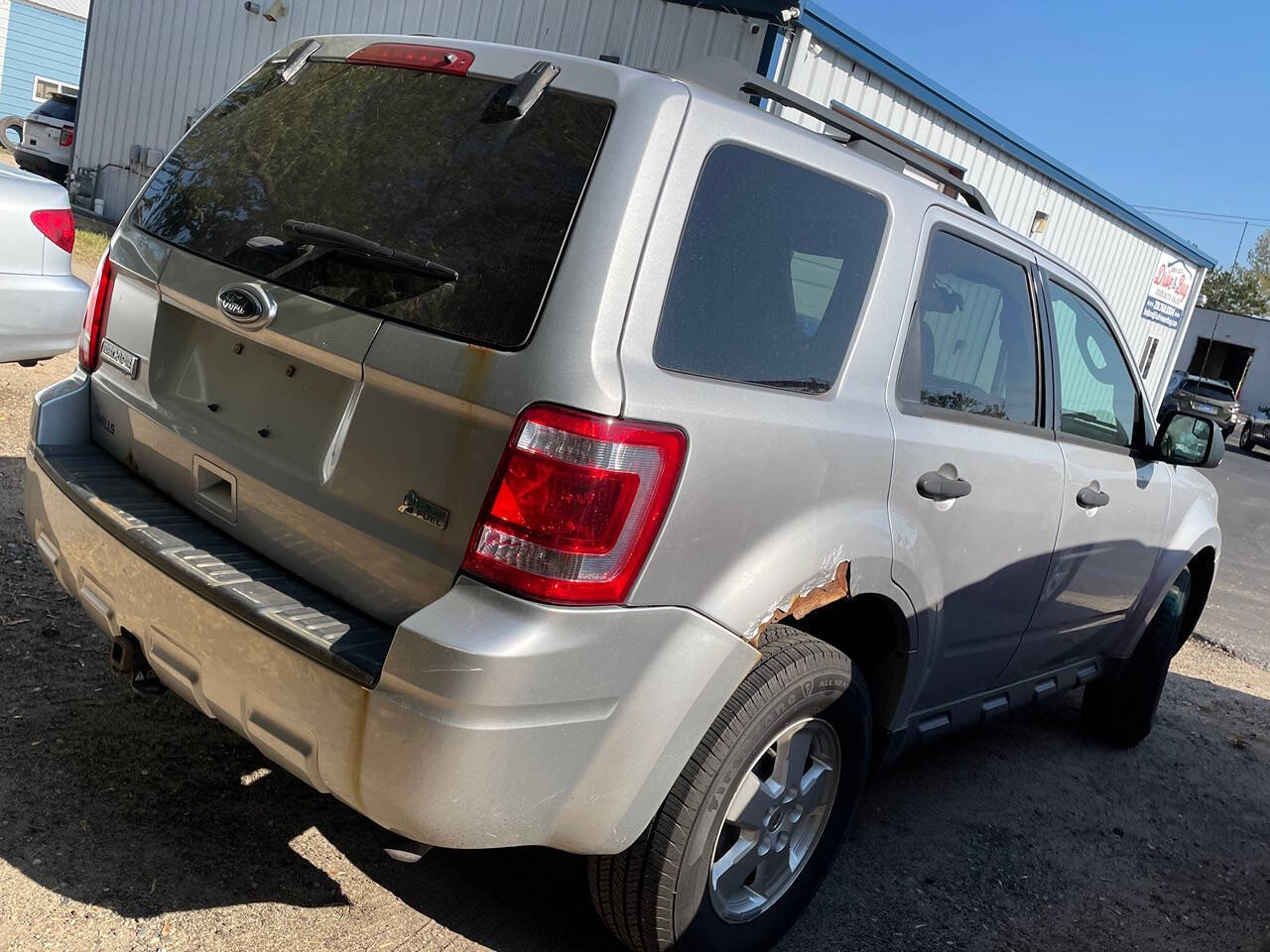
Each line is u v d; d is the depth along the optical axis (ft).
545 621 6.21
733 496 7.01
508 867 9.34
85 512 7.89
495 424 6.34
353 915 8.26
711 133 7.03
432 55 7.65
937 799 12.50
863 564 8.19
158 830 8.71
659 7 32.83
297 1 42.16
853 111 34.55
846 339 8.23
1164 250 59.98
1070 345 11.41
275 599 6.95
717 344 7.10
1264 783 15.21
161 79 47.70
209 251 7.88
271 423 7.52
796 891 8.77
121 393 8.62
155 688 8.26
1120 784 14.08
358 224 7.20
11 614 11.68
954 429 9.33
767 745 7.78
